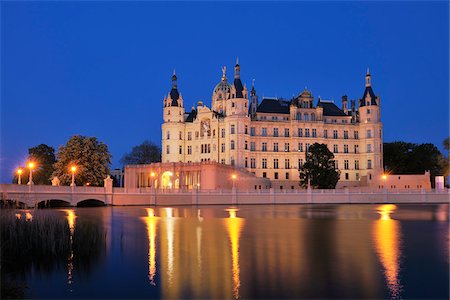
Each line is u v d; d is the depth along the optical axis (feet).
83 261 109.91
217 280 93.09
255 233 158.40
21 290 83.05
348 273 98.73
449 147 475.72
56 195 268.62
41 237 112.98
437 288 88.12
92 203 321.52
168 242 137.49
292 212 259.80
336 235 153.79
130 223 188.96
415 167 481.46
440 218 218.18
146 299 82.28
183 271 100.68
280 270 101.55
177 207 305.53
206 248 127.54
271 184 449.48
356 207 312.71
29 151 434.71
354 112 511.40
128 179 436.76
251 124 464.24
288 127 473.67
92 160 345.92
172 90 484.74
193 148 474.49
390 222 198.59
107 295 84.53
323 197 359.66
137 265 106.01
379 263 108.88
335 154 479.82
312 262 109.40
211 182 394.52
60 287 89.40
